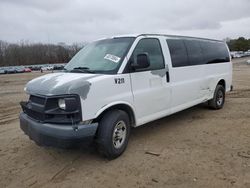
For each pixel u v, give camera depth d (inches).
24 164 181.2
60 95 158.7
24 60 3732.8
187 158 179.6
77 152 196.7
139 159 181.0
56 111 161.8
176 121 272.7
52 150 202.7
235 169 161.3
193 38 269.3
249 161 171.8
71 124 159.5
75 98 158.1
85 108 161.3
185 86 245.9
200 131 237.9
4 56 3690.9
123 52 193.2
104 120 175.3
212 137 220.5
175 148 198.5
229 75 337.7
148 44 211.6
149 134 232.8
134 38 203.0
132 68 191.8
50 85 167.8
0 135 250.7
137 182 151.2
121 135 186.2
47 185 152.5
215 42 311.1
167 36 234.5
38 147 210.7
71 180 156.9
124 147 188.9
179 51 242.8
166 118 285.1
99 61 197.8
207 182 147.4
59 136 157.0
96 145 178.1
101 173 163.6
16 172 169.8
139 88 197.8
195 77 263.0
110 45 208.2
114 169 168.1
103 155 181.8
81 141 160.1
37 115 172.2
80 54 223.9
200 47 276.2
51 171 169.5
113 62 190.2
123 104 185.9
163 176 156.4
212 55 297.4
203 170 161.5
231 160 174.1
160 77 216.4
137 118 198.8
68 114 158.1
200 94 274.7
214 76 300.2
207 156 181.9
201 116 290.7
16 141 228.7
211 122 266.2
